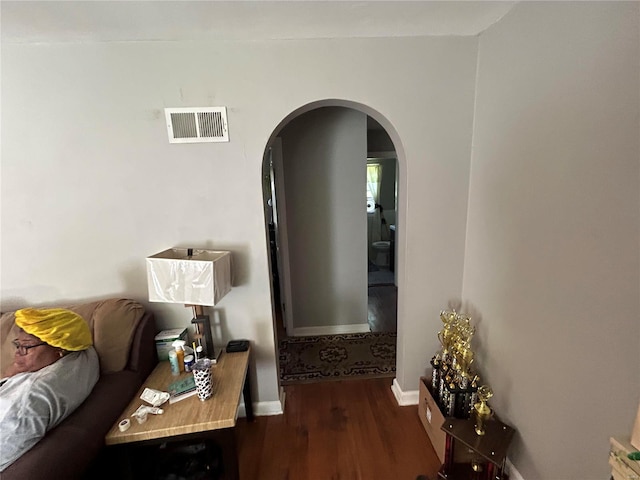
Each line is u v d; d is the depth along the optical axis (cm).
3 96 146
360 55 154
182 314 176
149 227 165
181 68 150
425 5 127
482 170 156
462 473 148
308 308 294
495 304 151
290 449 168
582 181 98
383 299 388
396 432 178
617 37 84
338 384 221
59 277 166
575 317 104
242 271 173
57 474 97
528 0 119
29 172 154
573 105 100
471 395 151
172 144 157
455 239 176
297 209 270
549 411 119
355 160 263
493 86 144
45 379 116
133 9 122
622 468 74
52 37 140
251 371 187
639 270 82
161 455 152
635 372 85
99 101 150
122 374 145
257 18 132
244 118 156
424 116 161
